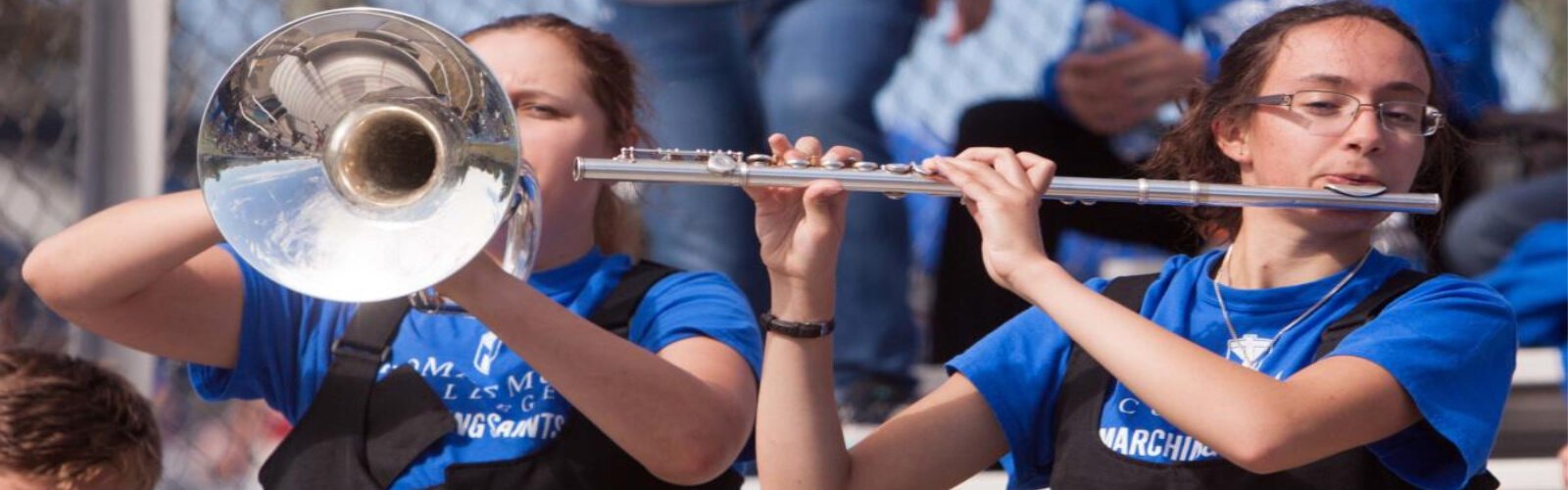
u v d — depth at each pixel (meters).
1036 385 10.82
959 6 19.84
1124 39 19.62
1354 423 9.43
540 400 10.76
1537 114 19.36
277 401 11.52
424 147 10.12
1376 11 10.68
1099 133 19.72
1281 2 17.95
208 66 17.20
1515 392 18.81
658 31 18.44
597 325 10.62
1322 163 10.22
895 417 11.02
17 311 16.81
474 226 9.80
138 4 15.91
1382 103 10.23
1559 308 19.00
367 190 10.11
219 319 11.31
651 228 18.44
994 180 10.12
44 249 10.77
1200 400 9.27
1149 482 10.04
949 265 19.31
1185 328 10.53
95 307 10.86
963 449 10.84
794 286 10.53
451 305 10.54
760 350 11.36
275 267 9.94
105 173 15.86
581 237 11.62
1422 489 9.84
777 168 10.42
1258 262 10.58
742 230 18.53
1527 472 17.45
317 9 17.39
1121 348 9.46
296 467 10.84
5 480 11.07
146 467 11.58
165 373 17.81
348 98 10.16
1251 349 10.25
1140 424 10.21
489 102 9.95
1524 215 19.14
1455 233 19.25
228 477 17.98
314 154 10.19
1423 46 10.61
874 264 18.55
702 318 11.11
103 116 15.87
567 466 10.63
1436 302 9.94
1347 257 10.45
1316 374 9.52
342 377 11.01
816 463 10.41
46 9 17.03
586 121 11.44
